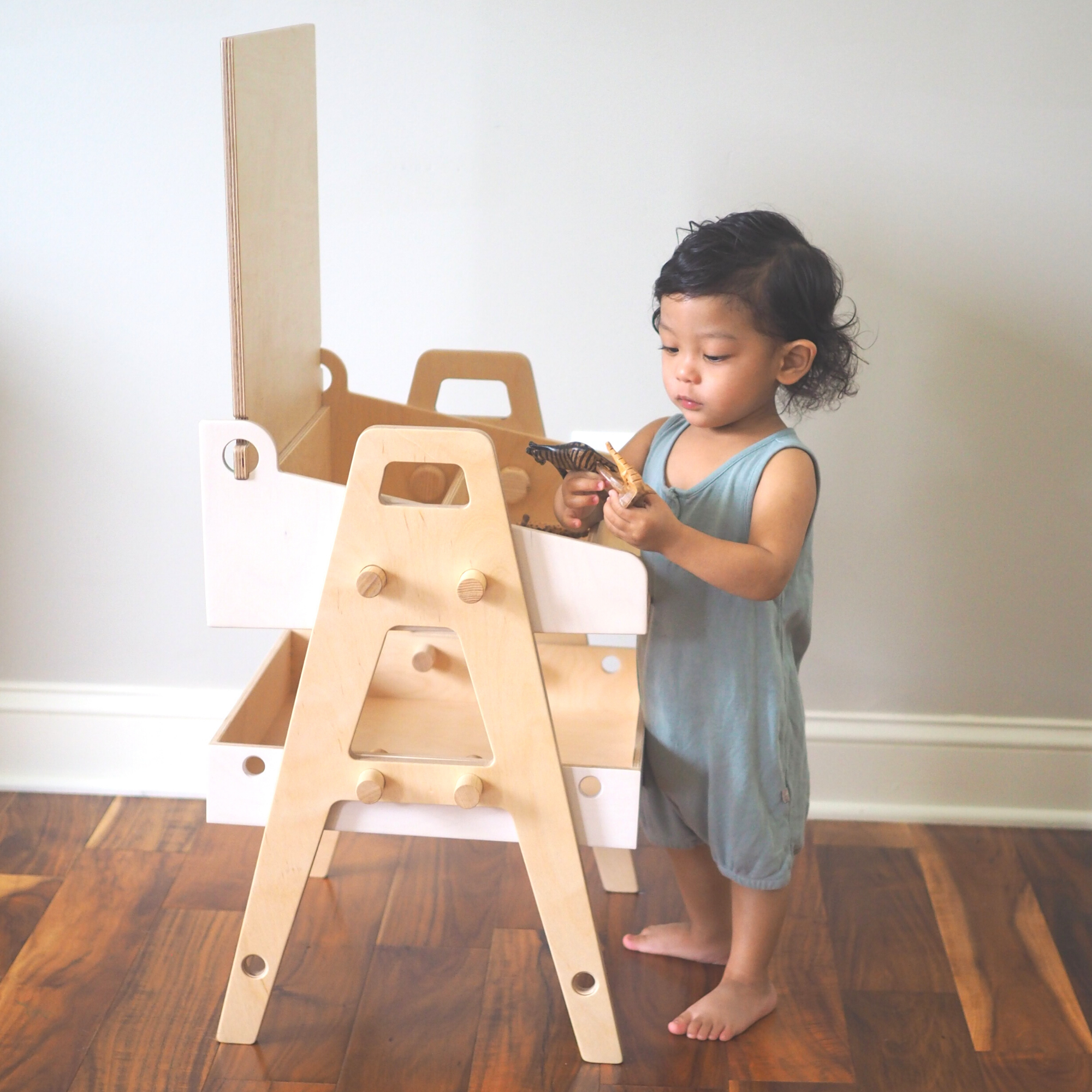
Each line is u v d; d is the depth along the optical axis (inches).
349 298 57.9
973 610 61.9
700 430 46.1
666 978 52.2
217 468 40.1
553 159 55.2
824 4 52.4
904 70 53.1
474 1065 46.7
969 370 57.5
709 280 40.8
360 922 54.8
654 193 55.6
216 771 44.0
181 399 59.5
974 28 52.3
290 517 40.5
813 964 53.1
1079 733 63.4
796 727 47.8
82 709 64.7
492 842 61.2
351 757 43.1
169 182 55.7
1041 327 56.6
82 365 59.0
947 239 55.4
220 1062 46.3
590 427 59.9
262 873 44.6
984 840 63.4
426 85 54.3
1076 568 60.7
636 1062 47.2
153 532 62.1
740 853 46.9
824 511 60.6
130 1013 48.6
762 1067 47.1
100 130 55.1
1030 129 53.6
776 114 54.1
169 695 64.7
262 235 41.0
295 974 51.4
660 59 53.5
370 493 39.4
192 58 53.9
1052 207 54.7
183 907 55.4
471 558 40.1
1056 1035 49.2
